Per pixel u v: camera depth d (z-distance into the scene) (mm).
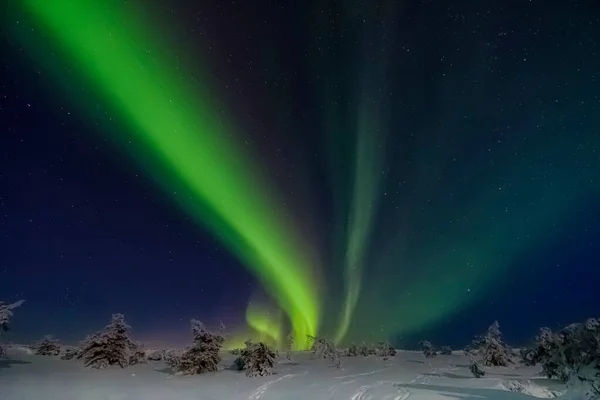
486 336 15805
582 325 8625
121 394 8656
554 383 10305
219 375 11523
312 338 18984
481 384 10398
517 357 16562
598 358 7867
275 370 12695
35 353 15750
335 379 11258
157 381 10422
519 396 8727
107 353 12820
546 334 11148
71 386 9117
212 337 12305
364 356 19234
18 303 10820
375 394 9148
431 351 18438
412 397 8789
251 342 12477
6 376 9992
